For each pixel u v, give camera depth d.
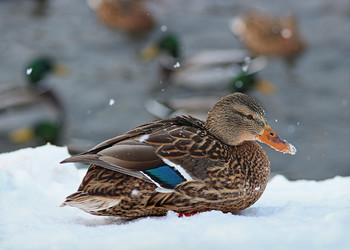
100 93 18.61
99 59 20.64
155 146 5.03
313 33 21.14
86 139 16.50
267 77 19.80
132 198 4.95
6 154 6.60
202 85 20.81
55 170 6.42
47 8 23.23
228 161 5.24
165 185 4.95
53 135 17.20
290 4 23.28
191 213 5.21
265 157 5.61
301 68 19.61
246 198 5.35
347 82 18.11
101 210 5.04
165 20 23.23
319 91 17.84
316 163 14.02
